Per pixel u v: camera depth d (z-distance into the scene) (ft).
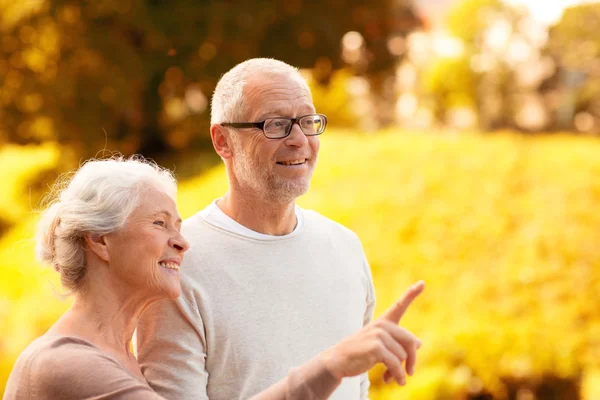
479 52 66.54
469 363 14.64
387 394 13.33
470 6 66.59
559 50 68.03
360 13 48.96
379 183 24.84
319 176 26.73
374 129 64.08
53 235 4.88
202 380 5.57
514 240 19.85
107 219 4.75
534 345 15.21
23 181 45.14
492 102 67.05
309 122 6.05
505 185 23.75
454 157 27.43
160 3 40.34
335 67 48.32
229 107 6.05
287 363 5.82
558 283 17.76
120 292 4.91
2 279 19.70
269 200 5.98
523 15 66.54
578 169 25.11
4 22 39.73
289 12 44.37
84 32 38.86
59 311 16.26
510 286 17.66
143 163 5.28
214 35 39.91
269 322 5.82
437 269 18.54
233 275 5.80
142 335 5.59
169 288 4.98
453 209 21.97
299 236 6.24
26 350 4.57
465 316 16.38
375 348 3.91
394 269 18.76
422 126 66.80
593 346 15.90
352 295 6.41
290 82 6.03
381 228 20.97
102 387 4.27
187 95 47.80
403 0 56.34
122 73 39.47
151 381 5.49
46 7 38.27
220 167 31.65
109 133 41.75
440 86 66.64
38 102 41.22
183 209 25.39
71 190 4.93
